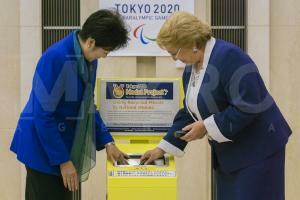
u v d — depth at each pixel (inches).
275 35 202.7
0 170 205.9
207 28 123.7
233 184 129.7
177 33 119.9
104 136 139.8
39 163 129.0
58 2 204.7
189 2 197.9
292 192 205.2
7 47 202.4
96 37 123.5
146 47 199.0
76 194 203.0
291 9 201.2
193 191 203.9
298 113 203.2
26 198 136.6
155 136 143.2
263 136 125.6
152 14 197.8
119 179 126.6
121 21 125.5
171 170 129.7
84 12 199.9
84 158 135.8
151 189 127.0
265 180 126.5
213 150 136.0
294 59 202.4
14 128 205.0
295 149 204.1
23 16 200.5
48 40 205.3
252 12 200.7
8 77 203.5
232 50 122.3
